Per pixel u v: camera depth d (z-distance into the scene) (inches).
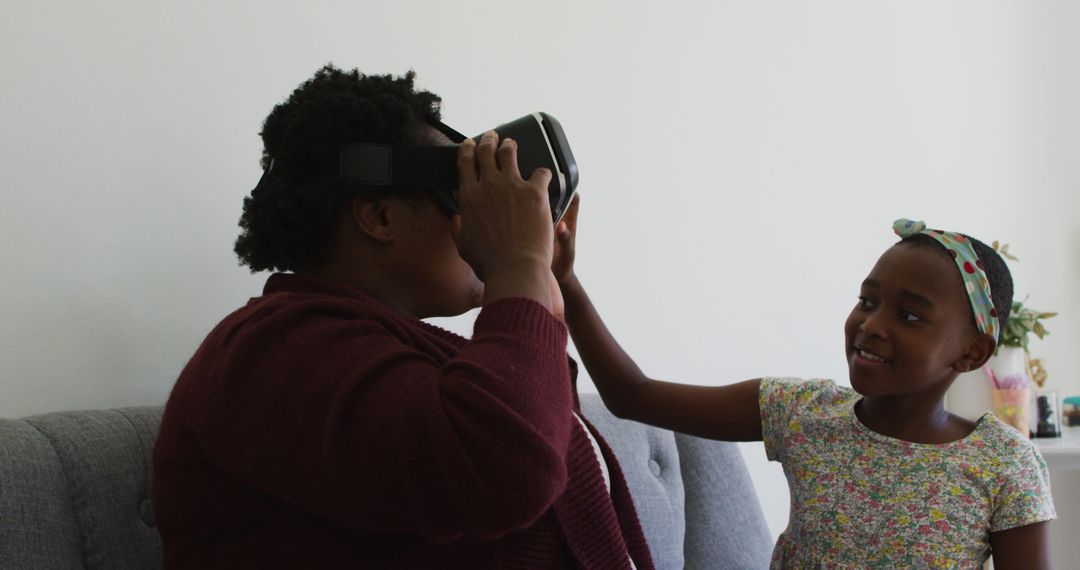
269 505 30.0
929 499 42.8
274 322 29.5
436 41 60.8
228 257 48.9
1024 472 42.7
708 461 66.1
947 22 102.6
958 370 45.1
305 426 27.7
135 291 44.8
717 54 79.9
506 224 31.2
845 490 44.3
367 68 56.6
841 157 90.3
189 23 47.7
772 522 81.2
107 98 44.2
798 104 86.6
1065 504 102.6
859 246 91.4
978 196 103.7
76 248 42.7
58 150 42.4
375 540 30.2
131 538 37.2
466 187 32.0
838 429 45.8
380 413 27.0
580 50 69.8
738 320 79.8
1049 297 110.2
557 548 33.0
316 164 33.9
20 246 40.9
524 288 30.0
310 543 29.7
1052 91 111.8
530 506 26.5
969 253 44.1
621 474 39.0
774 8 85.3
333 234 34.4
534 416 26.8
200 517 30.7
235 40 49.8
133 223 44.8
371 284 34.7
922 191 97.9
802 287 85.7
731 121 80.6
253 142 50.4
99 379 43.1
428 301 35.7
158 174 45.9
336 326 29.5
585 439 35.1
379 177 33.2
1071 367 111.8
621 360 50.3
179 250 46.6
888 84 95.6
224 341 31.1
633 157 72.6
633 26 73.5
